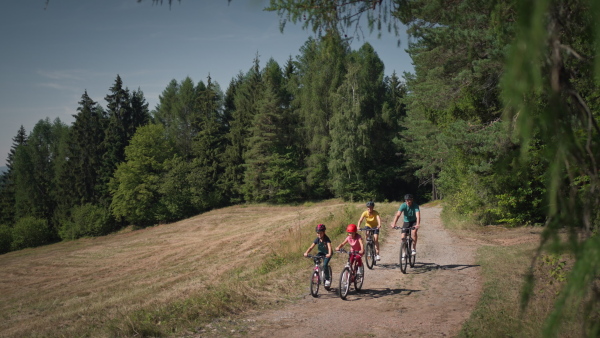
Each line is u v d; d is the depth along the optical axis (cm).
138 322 711
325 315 780
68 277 2795
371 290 970
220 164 6581
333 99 5459
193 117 7725
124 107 7288
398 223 2141
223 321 746
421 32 698
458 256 1322
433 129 3300
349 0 595
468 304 800
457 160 1777
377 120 5566
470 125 1486
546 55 146
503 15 320
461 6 616
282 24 593
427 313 761
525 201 1633
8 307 1942
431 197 5512
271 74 6600
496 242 1509
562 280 703
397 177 5675
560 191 147
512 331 530
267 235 2989
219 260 2416
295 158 6116
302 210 4856
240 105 6875
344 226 2014
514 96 121
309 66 5997
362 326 705
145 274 2438
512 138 150
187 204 6012
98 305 1388
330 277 938
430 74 1969
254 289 975
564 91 148
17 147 8525
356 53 5853
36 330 1066
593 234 141
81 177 6675
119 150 6812
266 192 6025
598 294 138
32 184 7550
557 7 149
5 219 7688
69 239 6047
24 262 3847
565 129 141
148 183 5950
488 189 1698
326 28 603
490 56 1012
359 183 5338
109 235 5869
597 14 126
